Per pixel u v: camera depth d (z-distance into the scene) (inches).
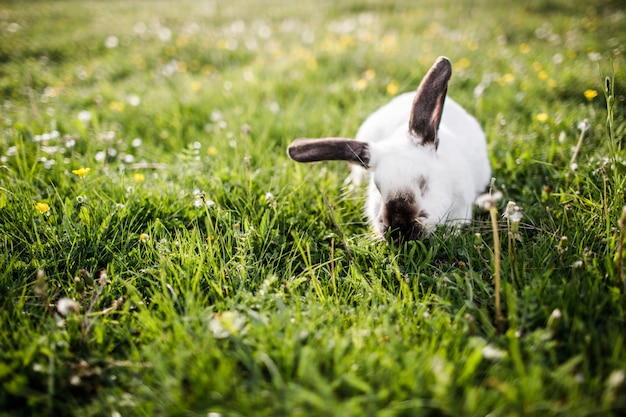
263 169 33.3
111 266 25.3
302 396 17.8
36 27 76.9
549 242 25.6
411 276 25.2
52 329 21.7
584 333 20.4
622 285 21.7
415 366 19.2
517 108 40.4
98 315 23.2
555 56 48.9
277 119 40.8
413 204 26.7
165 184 31.4
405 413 18.2
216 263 25.5
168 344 21.1
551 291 22.3
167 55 61.0
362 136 35.7
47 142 36.3
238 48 62.7
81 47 65.5
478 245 25.2
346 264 26.8
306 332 20.9
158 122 41.9
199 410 18.8
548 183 30.9
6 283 24.6
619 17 64.2
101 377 20.8
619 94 40.4
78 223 28.0
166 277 24.8
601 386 18.7
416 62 50.8
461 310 21.7
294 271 26.6
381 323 22.2
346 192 31.5
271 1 97.6
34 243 26.8
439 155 29.3
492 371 19.4
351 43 59.7
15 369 20.7
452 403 18.2
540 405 17.9
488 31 63.1
